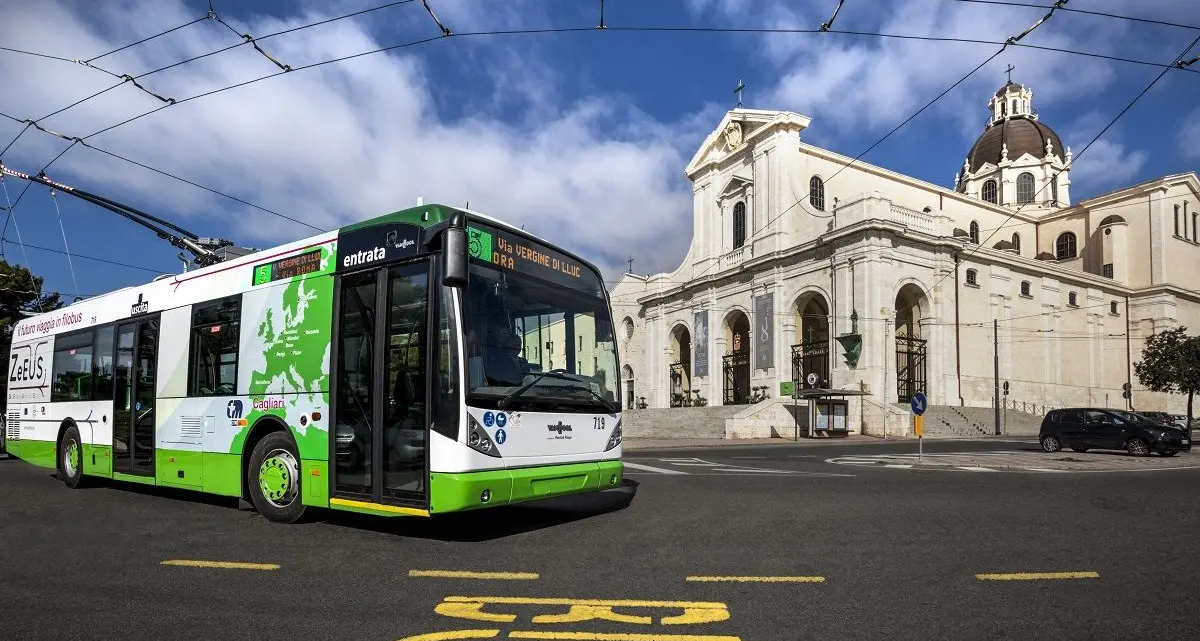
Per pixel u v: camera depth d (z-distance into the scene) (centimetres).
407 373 715
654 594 531
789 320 4162
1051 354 4462
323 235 820
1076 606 503
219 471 893
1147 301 5016
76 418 1166
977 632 450
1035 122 5794
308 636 443
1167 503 991
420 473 689
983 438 3312
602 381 859
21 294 2947
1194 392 3048
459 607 499
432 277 707
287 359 827
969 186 5847
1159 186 5078
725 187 4834
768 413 3444
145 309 1056
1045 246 5553
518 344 752
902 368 3941
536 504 977
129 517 870
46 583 568
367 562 633
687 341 5262
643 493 1095
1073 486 1202
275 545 704
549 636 440
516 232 785
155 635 449
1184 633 449
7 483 1238
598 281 898
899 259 3753
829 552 671
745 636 441
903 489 1148
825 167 4550
